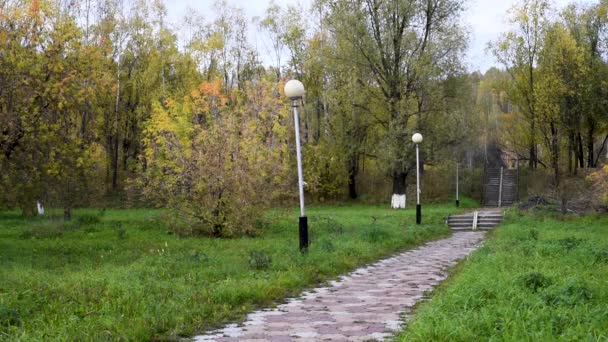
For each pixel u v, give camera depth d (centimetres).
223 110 2186
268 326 730
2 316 707
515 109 4512
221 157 1961
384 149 3247
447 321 609
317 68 3959
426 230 2266
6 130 1489
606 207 2823
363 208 3556
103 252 1528
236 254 1427
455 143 3394
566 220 2677
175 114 2278
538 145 4525
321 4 3522
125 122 4053
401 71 3331
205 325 740
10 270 1177
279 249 1491
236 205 1956
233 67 4531
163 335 685
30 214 1697
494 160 6047
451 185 4134
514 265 1066
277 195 2077
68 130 1688
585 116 3447
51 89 1571
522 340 526
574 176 3478
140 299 832
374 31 3366
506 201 3806
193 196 1983
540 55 3547
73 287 918
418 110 3341
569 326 578
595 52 3503
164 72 4019
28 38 1616
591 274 978
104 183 3819
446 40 3222
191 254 1321
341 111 3700
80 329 666
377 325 720
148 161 2100
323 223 2348
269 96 2278
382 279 1141
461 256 1552
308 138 4184
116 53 3900
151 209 3450
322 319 766
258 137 2045
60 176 1620
